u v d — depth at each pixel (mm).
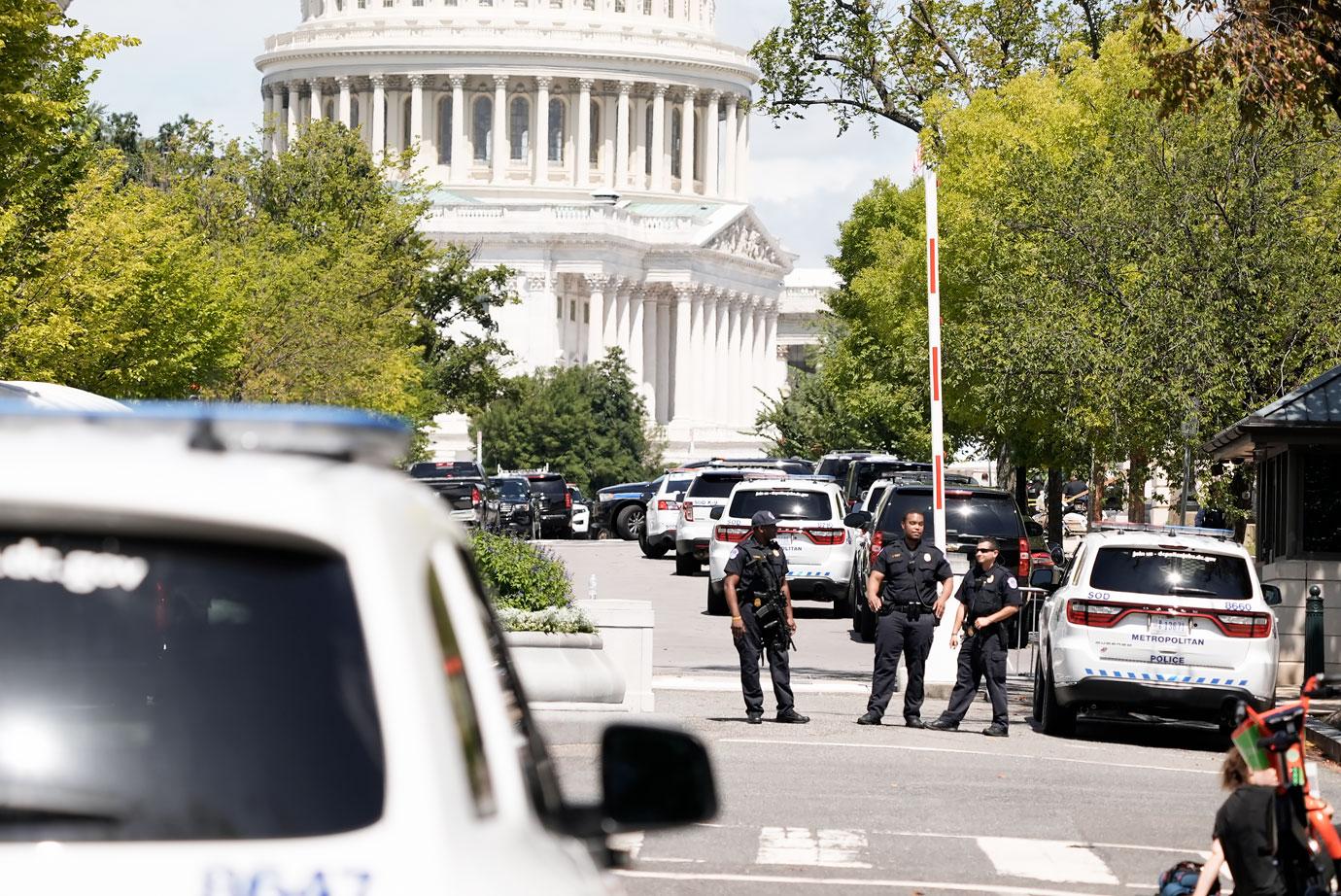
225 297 97125
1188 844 30484
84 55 51312
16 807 5898
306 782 6055
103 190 78000
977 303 94312
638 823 8609
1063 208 72688
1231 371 66625
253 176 148625
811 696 53406
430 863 5914
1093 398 69188
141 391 83688
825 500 80688
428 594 6840
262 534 6293
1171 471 70250
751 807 32781
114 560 6234
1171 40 95688
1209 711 43531
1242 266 67250
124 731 6098
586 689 42500
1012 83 102188
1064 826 31734
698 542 101125
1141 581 43844
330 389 119312
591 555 123625
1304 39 44406
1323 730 45219
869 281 133000
